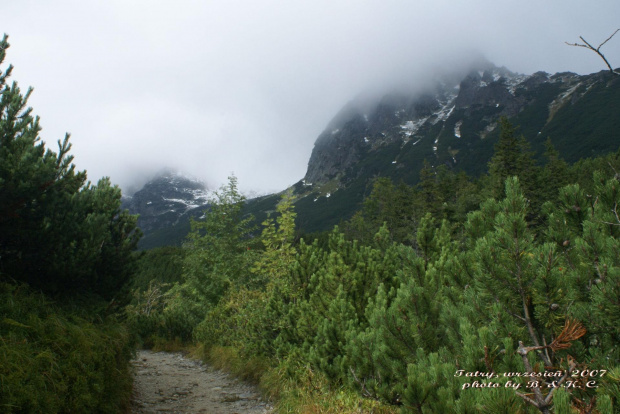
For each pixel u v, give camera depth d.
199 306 19.11
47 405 3.46
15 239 5.42
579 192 4.27
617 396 2.36
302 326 7.35
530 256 3.16
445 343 4.14
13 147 5.16
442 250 6.06
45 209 5.65
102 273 7.15
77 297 6.61
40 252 5.60
